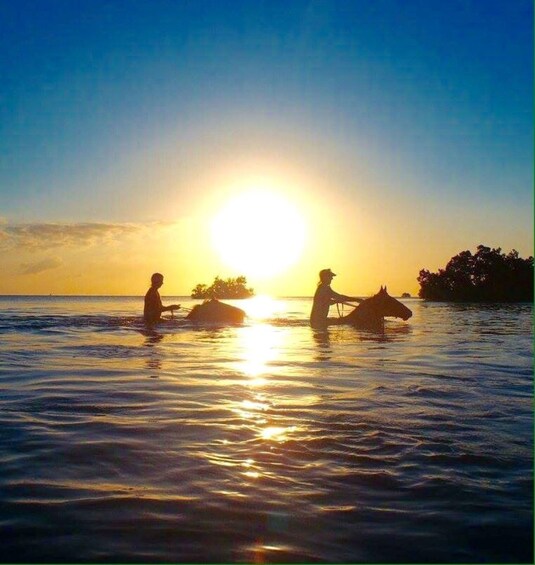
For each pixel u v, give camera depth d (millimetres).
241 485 3557
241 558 2682
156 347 11055
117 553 2715
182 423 5004
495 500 3334
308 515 3135
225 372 7910
